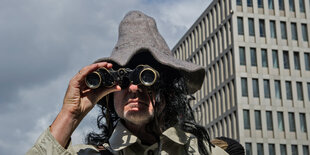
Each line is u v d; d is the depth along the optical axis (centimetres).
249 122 4216
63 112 193
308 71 4472
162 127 221
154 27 224
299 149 4272
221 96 4512
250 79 4309
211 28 4862
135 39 215
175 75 228
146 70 202
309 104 4388
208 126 4750
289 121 4328
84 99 196
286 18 4519
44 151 186
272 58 4409
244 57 4353
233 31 4381
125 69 203
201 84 228
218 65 4678
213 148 232
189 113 228
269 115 4288
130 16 222
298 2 4581
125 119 209
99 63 196
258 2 4491
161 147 206
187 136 218
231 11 4406
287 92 4388
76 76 194
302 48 4497
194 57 5225
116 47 218
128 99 205
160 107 219
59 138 190
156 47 217
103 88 198
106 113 228
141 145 210
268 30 4450
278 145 4228
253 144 4172
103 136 235
